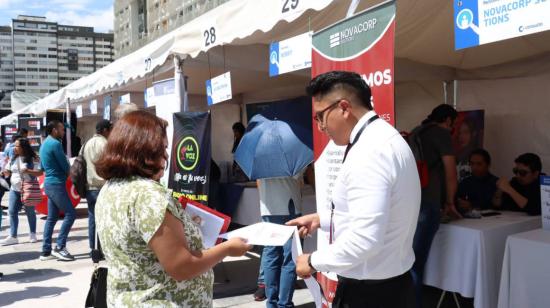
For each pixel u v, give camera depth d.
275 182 3.71
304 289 4.58
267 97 8.33
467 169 5.67
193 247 1.65
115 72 6.25
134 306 1.52
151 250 1.52
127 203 1.52
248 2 3.48
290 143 3.52
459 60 5.65
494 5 1.79
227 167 7.87
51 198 5.90
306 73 6.06
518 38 4.56
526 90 5.38
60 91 10.22
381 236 1.43
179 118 4.37
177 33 4.50
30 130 11.96
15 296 4.52
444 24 4.31
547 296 2.57
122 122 1.65
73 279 5.09
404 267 1.60
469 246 3.01
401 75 5.68
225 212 6.15
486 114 5.86
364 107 1.61
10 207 7.01
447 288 3.16
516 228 3.18
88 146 5.45
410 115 6.89
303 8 2.83
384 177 1.45
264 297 4.29
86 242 7.07
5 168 8.90
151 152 1.61
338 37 2.49
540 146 5.25
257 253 6.08
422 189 3.15
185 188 4.23
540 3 1.63
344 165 1.57
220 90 4.25
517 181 3.94
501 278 2.85
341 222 1.60
